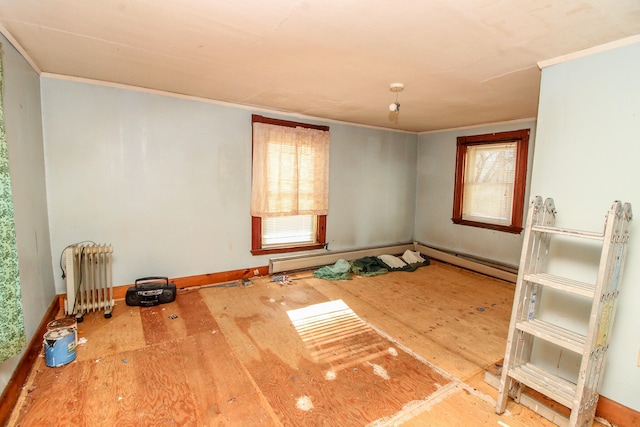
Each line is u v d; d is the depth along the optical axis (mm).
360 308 3410
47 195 2953
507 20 1682
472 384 2197
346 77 2699
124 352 2443
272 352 2512
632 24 1647
